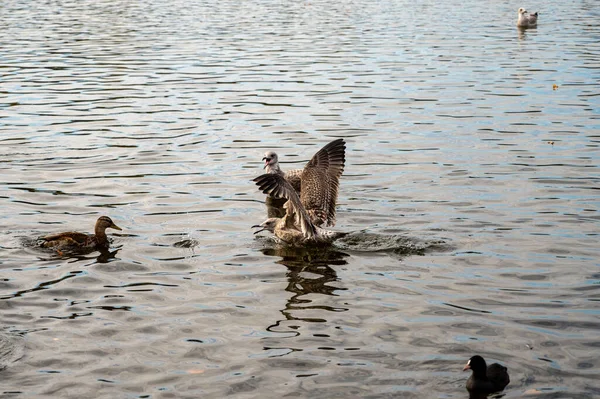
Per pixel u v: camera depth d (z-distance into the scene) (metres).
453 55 31.84
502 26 41.19
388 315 10.44
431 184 16.12
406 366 9.12
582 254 12.38
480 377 8.57
